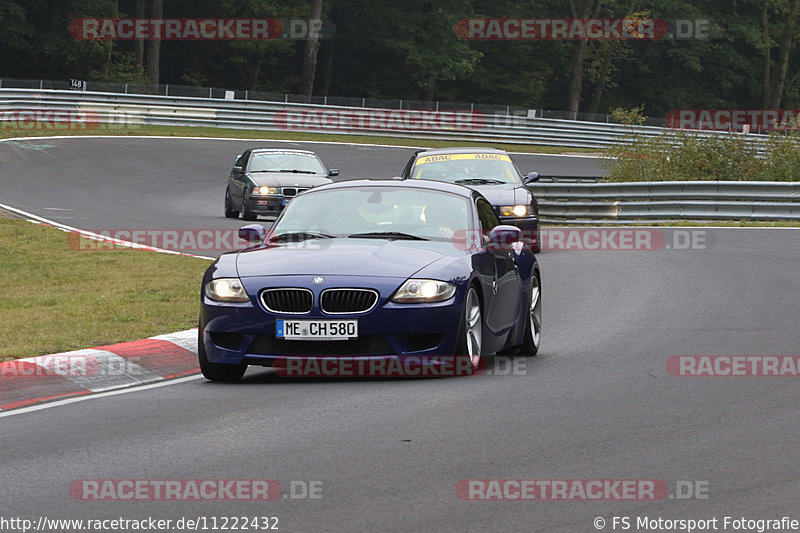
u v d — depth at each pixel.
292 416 26.80
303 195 36.91
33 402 29.50
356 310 30.72
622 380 31.44
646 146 110.00
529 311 37.12
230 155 150.88
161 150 149.38
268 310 30.88
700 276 56.84
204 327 31.81
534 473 21.38
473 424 25.69
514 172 69.75
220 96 179.50
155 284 51.19
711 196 89.06
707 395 29.20
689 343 37.91
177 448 23.73
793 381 31.08
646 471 21.50
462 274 31.73
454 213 35.38
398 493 20.06
